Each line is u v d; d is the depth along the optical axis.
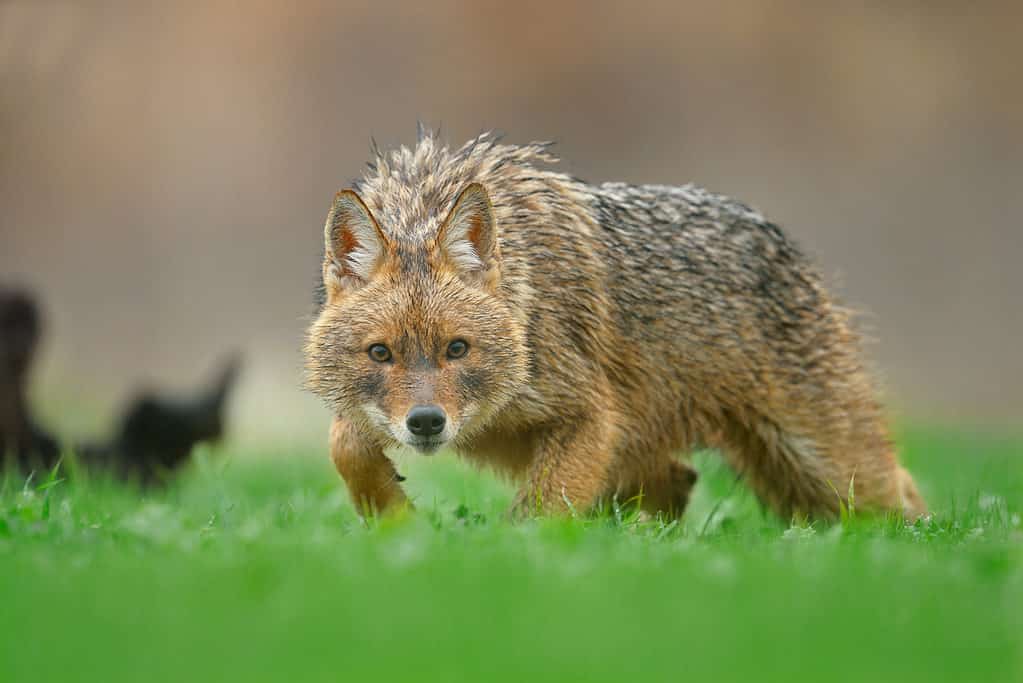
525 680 6.25
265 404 33.53
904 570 8.00
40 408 24.77
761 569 7.98
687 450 12.58
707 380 12.23
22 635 6.85
